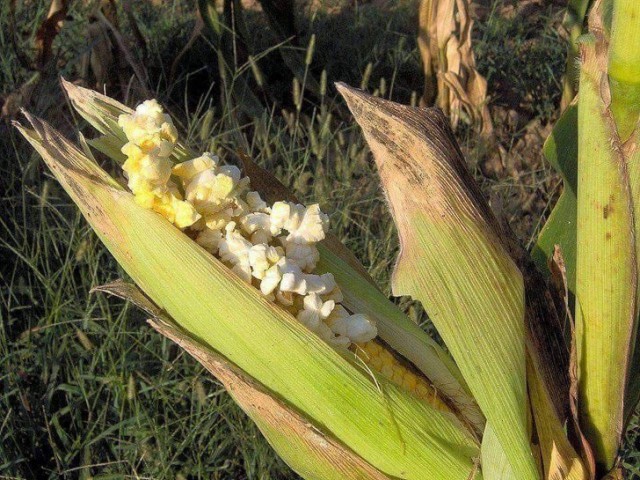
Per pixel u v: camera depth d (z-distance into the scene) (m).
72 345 0.69
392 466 0.37
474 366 0.35
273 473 0.63
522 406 0.35
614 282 0.32
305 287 0.35
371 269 0.75
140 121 0.34
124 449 0.62
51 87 1.00
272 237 0.37
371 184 0.92
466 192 0.35
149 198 0.35
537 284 0.39
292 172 0.89
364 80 0.95
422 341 0.41
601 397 0.34
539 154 1.12
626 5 0.27
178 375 0.69
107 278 0.76
